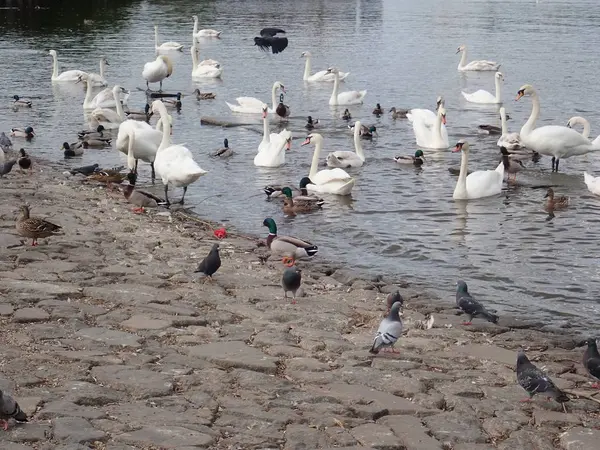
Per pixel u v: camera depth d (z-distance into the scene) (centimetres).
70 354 1134
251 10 9100
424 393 1098
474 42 6656
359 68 5391
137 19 8050
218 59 5769
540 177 2738
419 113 3341
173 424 948
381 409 1029
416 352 1271
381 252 1936
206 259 1558
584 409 1088
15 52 5747
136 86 4728
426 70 5347
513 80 4850
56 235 1780
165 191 2298
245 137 3366
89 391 1012
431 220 2219
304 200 2273
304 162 2933
